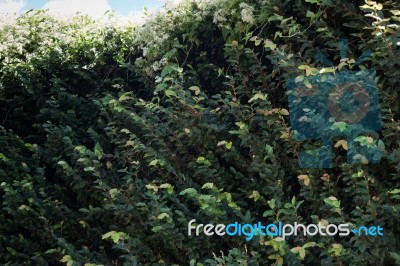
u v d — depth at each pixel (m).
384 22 2.64
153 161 3.13
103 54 4.26
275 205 2.80
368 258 2.43
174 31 3.70
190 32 3.52
